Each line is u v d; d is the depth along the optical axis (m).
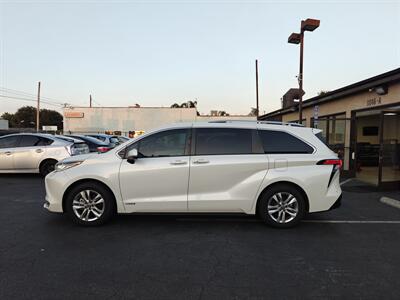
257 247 4.48
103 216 5.26
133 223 5.52
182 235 4.95
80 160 5.30
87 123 42.00
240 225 5.48
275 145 5.29
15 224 5.40
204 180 5.15
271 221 5.27
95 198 5.28
